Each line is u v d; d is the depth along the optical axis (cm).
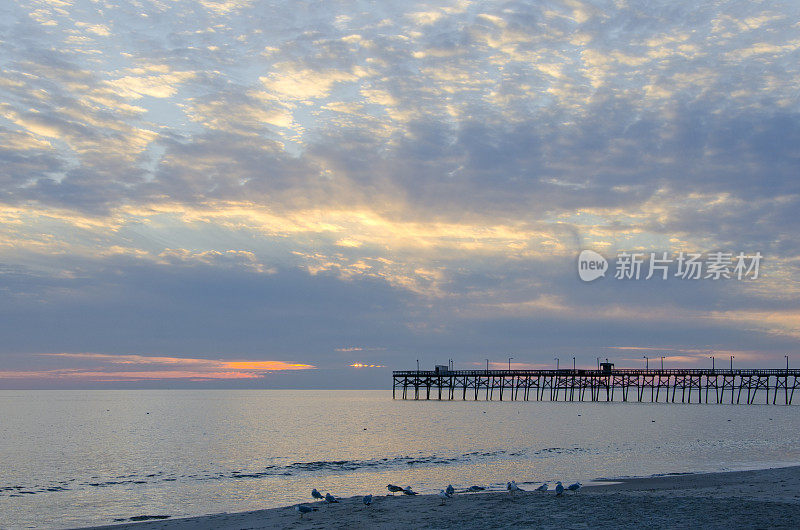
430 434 7412
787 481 2972
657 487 2983
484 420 9931
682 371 13938
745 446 5753
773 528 1762
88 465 4866
